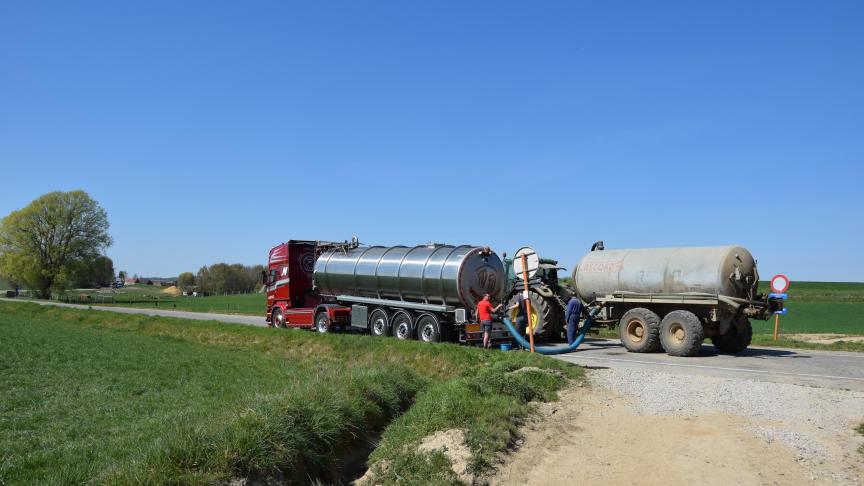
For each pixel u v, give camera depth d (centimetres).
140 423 920
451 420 869
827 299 6669
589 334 2336
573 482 714
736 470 719
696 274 1638
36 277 7425
